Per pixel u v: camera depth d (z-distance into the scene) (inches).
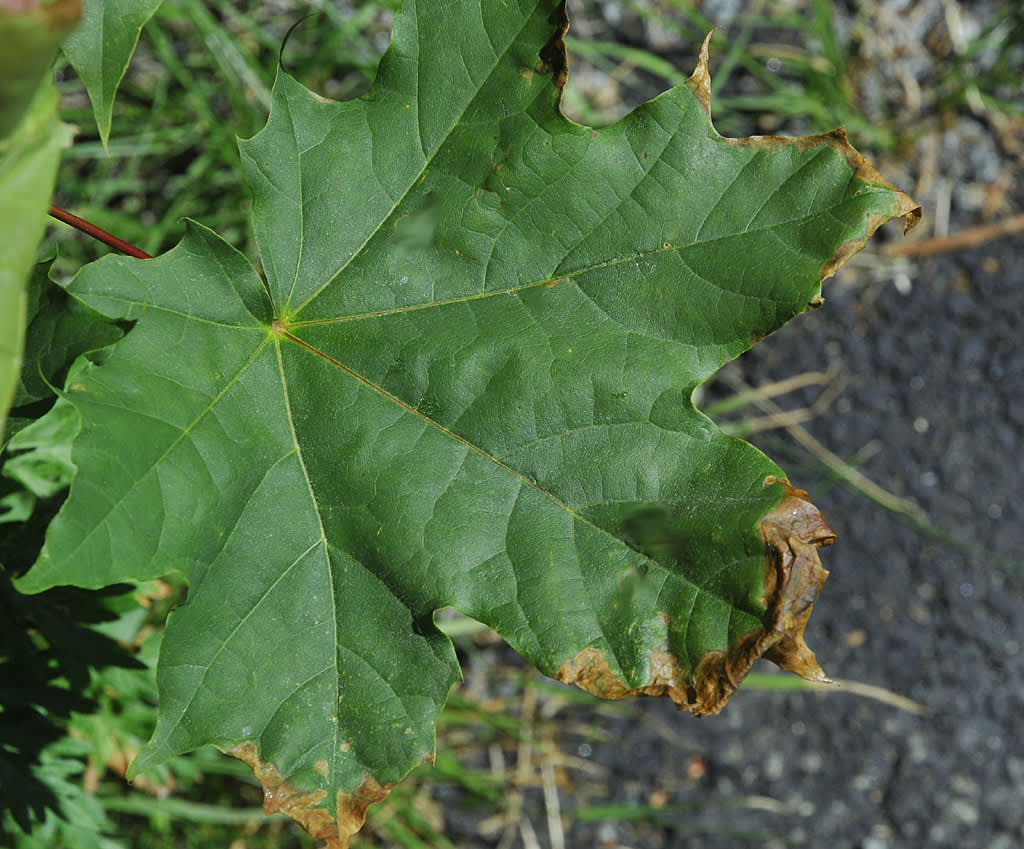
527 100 13.8
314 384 14.1
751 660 12.9
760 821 22.9
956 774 22.8
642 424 13.8
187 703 13.4
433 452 14.0
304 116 14.0
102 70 13.9
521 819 22.8
